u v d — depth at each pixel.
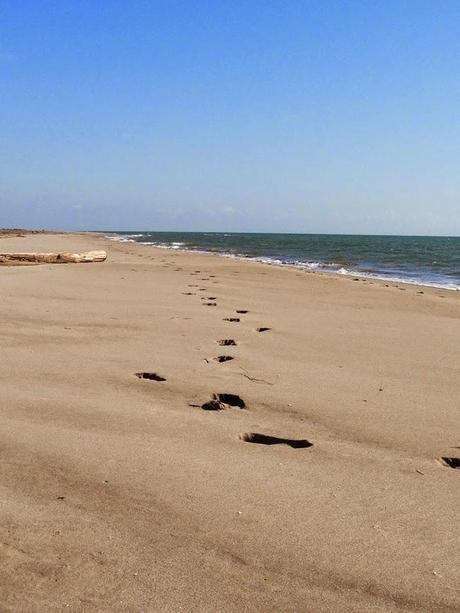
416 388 5.43
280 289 13.93
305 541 2.75
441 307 11.48
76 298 10.50
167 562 2.54
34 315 8.48
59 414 4.41
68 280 13.78
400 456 3.84
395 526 2.92
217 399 5.07
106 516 2.91
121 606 2.25
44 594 2.29
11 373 5.47
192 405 4.79
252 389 5.25
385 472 3.58
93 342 6.96
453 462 3.83
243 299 11.65
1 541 2.63
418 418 4.59
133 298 10.90
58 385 5.16
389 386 5.47
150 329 7.88
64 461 3.56
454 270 26.22
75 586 2.35
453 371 6.09
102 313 8.95
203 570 2.50
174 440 3.99
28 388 5.03
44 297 10.43
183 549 2.65
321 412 4.68
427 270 26.00
